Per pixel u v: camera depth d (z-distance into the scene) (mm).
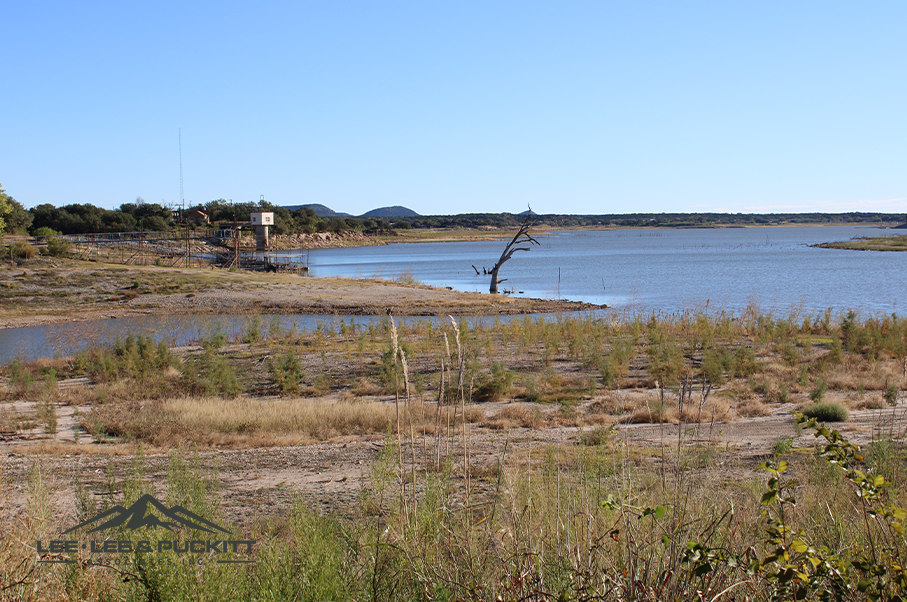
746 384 19469
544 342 29938
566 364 25406
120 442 13789
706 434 12438
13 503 7043
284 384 20859
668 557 3531
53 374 21562
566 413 14875
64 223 132000
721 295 59719
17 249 70438
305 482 9844
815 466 7176
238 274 72000
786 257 125562
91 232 132625
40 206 136250
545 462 7398
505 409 15781
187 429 14734
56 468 10547
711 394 17141
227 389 20734
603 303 54750
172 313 49594
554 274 91688
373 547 4391
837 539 4195
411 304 52312
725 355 22250
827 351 26391
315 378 23141
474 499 6105
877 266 98625
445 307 50781
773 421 14141
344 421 15258
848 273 85625
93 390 21344
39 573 4234
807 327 32000
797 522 4602
